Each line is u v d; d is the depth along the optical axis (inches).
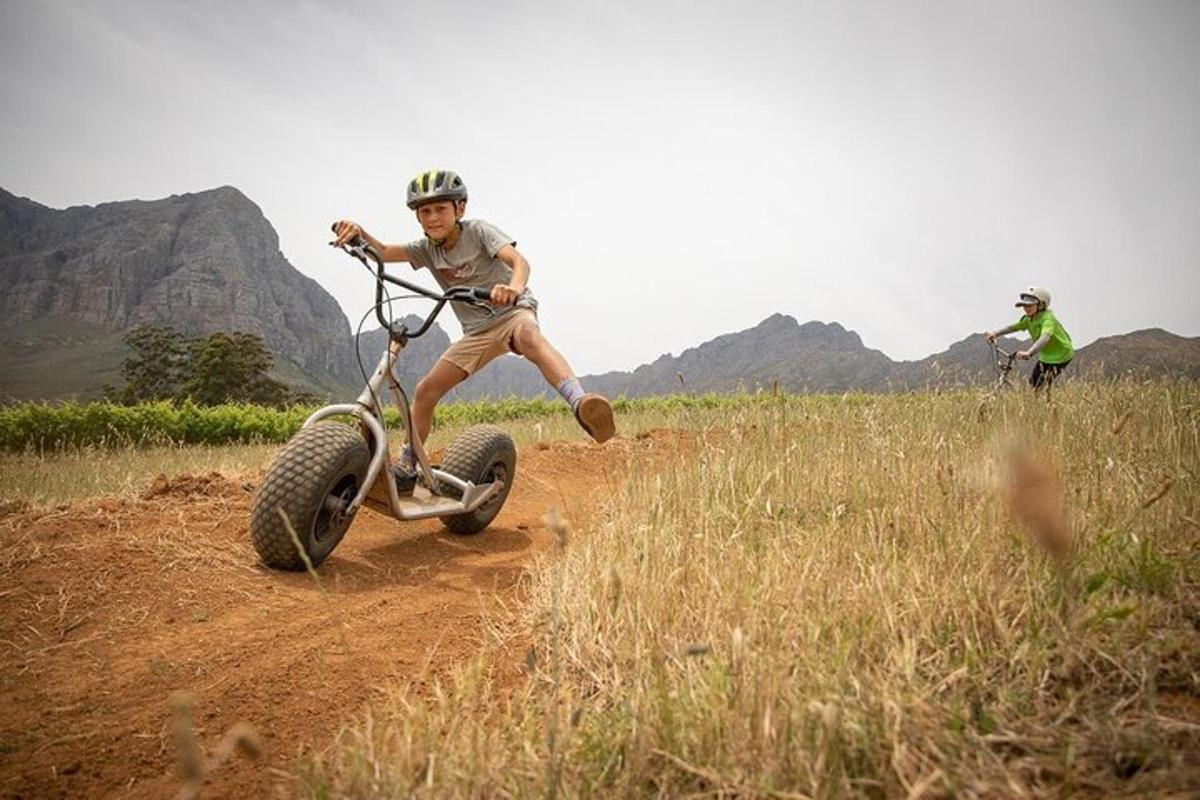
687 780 78.2
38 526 179.2
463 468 213.3
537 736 89.2
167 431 821.2
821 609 103.6
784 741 74.5
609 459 336.2
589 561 143.9
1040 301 408.5
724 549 132.5
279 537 163.0
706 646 81.9
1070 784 69.4
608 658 109.2
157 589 154.2
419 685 116.8
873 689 84.0
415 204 194.2
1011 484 51.4
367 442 181.2
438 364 198.4
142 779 93.0
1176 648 88.8
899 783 72.1
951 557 117.3
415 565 185.9
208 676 121.2
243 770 94.7
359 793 77.5
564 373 187.9
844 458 186.2
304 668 123.5
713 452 197.2
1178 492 138.2
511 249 193.8
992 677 90.0
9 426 754.2
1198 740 72.6
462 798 75.9
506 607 150.3
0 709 109.8
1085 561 108.8
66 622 139.5
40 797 88.9
